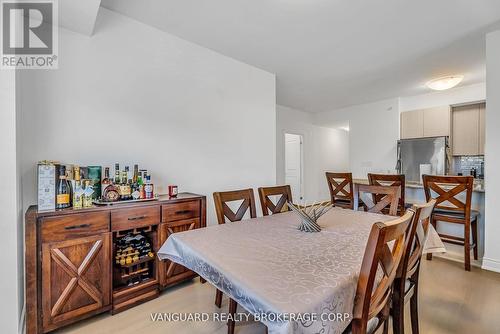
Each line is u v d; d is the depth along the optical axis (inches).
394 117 203.2
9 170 59.1
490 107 103.3
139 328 69.6
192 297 86.0
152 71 99.7
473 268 105.0
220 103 123.0
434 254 120.2
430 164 175.3
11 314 59.8
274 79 149.4
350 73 148.9
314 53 122.6
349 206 139.0
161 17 93.0
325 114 256.1
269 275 39.8
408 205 127.2
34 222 62.0
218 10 88.1
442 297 83.0
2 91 58.2
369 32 102.4
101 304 72.7
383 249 36.7
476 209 119.0
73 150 82.0
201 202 96.1
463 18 92.5
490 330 67.0
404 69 143.1
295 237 59.8
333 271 41.1
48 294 63.7
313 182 268.5
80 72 83.4
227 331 68.3
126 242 83.1
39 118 76.1
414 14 89.9
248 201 86.3
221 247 52.8
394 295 52.1
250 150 137.0
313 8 86.5
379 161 212.4
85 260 69.4
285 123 237.0
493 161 103.0
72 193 71.4
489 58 103.1
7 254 59.2
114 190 80.4
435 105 184.9
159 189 102.0
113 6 86.7
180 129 108.3
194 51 112.7
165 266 87.1
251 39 108.8
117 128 91.2
